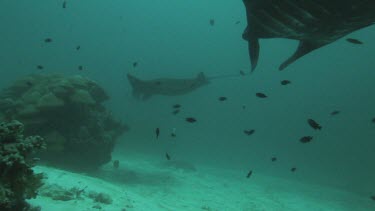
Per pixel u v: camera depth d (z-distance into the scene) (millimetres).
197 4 102312
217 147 39750
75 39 100250
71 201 5906
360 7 2262
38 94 12094
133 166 17219
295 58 3188
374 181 24656
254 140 48625
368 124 31438
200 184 15125
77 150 11961
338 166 30922
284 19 2646
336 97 37031
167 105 43125
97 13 100188
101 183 8562
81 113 12250
